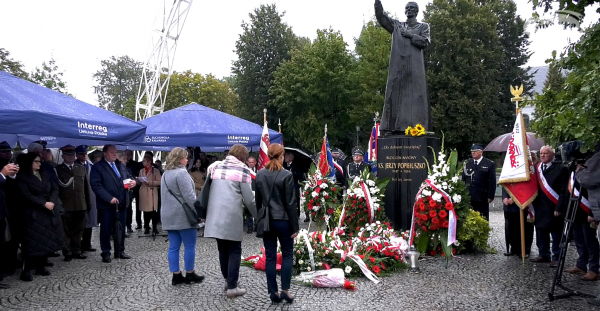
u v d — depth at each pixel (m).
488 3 35.66
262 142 10.92
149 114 26.61
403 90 8.96
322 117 37.66
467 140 32.31
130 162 12.71
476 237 8.08
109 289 6.27
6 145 6.82
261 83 42.62
